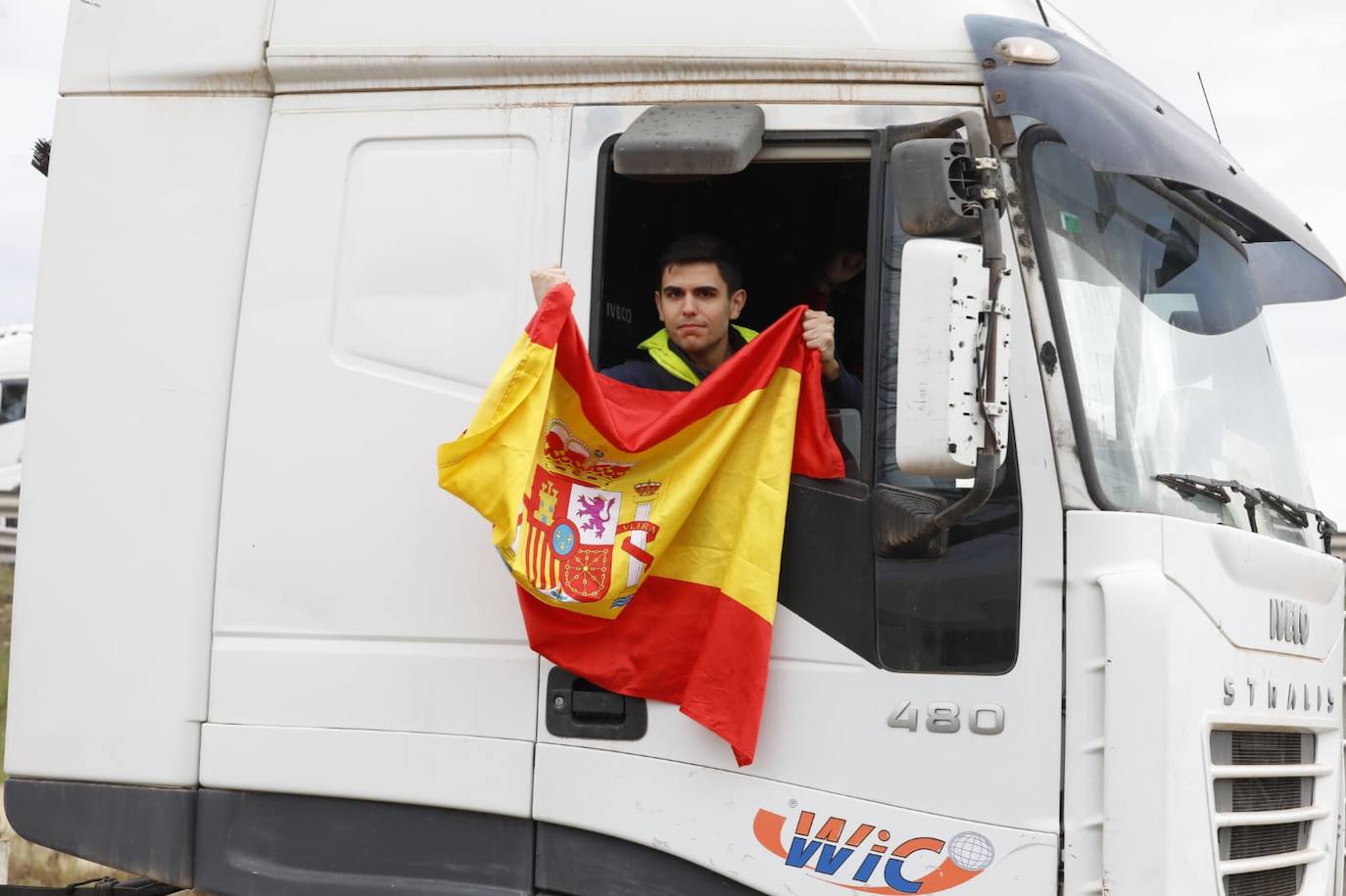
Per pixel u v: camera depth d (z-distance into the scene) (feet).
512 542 10.85
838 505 11.32
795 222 14.43
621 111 12.03
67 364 12.75
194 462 12.42
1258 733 11.94
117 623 12.41
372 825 11.93
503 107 12.25
